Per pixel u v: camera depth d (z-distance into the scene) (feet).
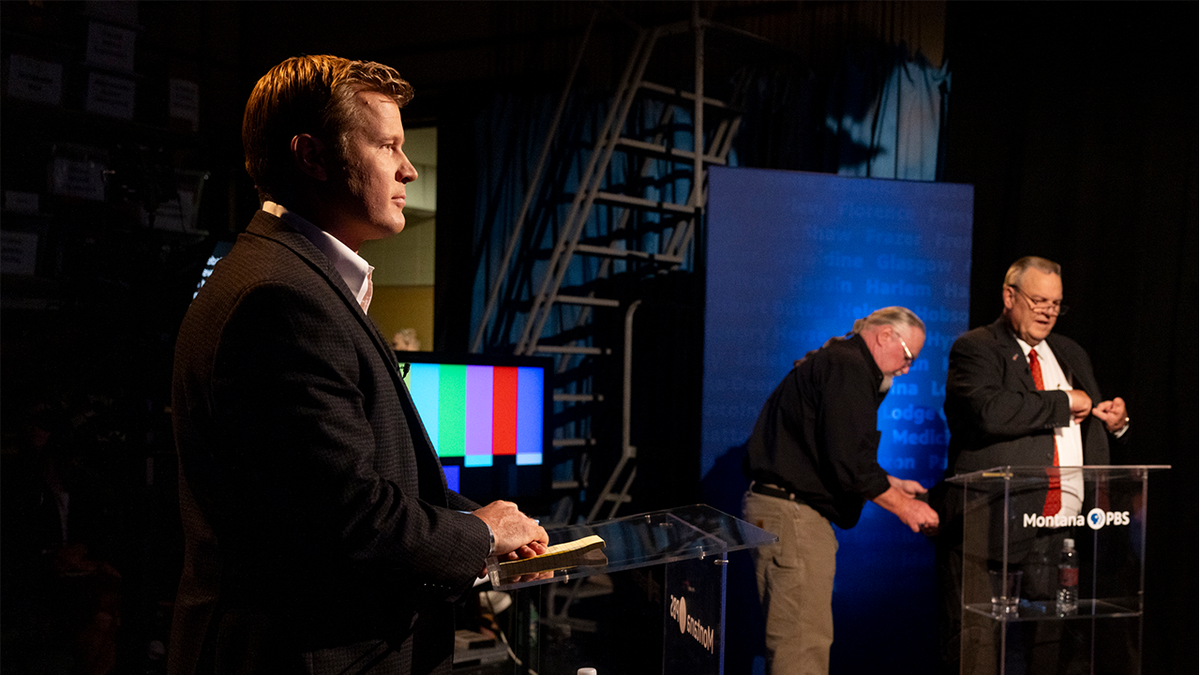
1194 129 11.53
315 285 3.64
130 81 8.91
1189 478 11.46
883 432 11.46
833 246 11.32
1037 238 12.08
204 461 3.68
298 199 4.02
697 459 11.25
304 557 3.63
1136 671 7.63
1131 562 7.64
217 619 3.65
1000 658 7.43
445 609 4.23
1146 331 11.68
